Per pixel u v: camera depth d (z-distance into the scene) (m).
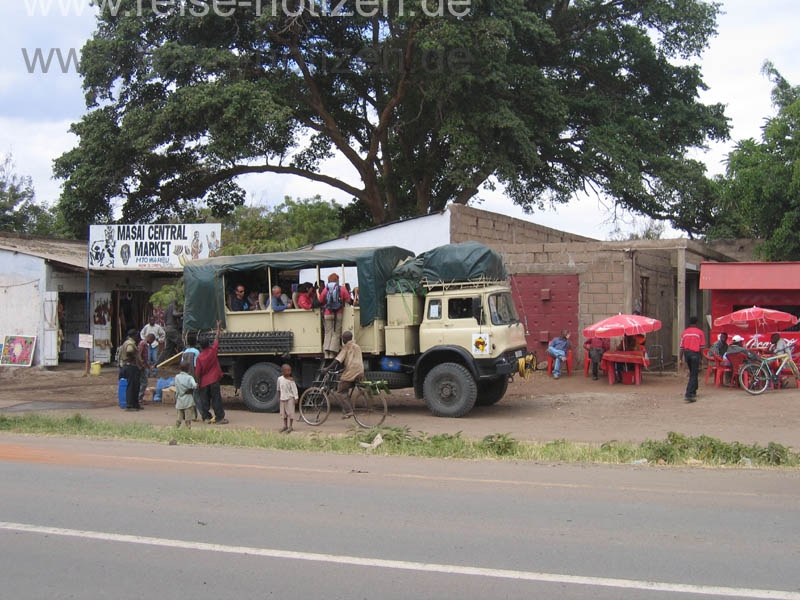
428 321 15.13
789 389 16.70
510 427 13.76
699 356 15.89
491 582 5.33
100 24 30.34
